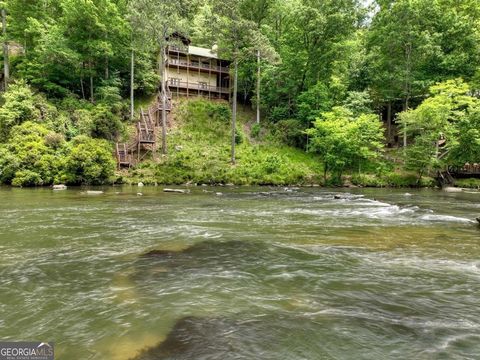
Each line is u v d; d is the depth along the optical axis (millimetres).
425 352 3291
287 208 14398
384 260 6586
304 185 30047
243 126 39094
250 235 8797
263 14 42875
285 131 37531
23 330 3727
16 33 34781
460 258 6750
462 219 11297
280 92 40531
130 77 38031
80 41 33719
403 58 36188
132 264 6172
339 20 34875
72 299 4586
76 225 9938
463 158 29875
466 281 5438
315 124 31750
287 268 6039
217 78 45812
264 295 4773
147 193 20312
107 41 34750
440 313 4230
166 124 35844
